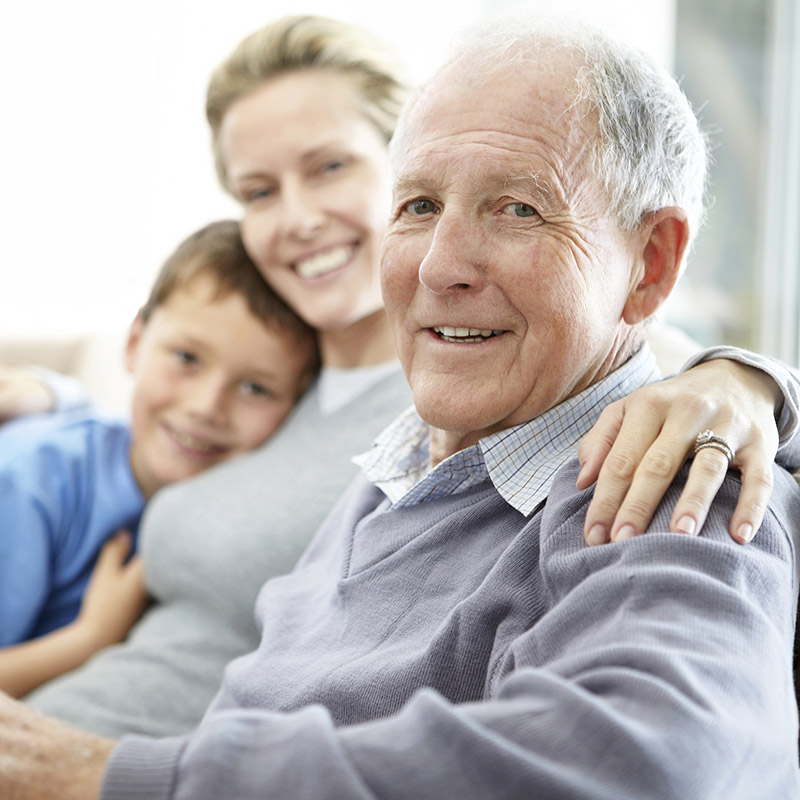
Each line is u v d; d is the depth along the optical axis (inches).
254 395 61.1
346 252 57.1
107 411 90.4
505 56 34.5
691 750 20.6
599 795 19.9
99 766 25.7
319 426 56.9
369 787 20.8
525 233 33.9
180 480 62.2
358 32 58.7
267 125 56.5
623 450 29.6
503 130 33.8
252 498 54.6
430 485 36.9
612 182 34.2
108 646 59.6
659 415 30.6
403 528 37.0
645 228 35.8
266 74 57.5
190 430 60.6
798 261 106.9
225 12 152.6
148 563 57.8
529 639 26.7
